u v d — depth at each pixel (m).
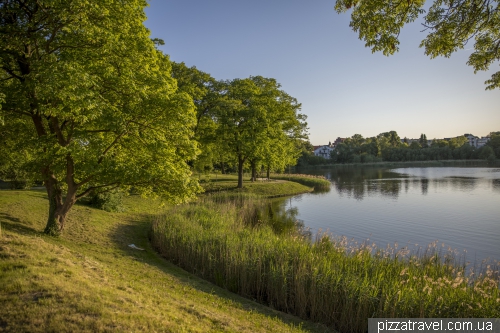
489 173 64.50
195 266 11.92
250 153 33.81
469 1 6.97
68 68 10.05
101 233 14.88
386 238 18.62
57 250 9.17
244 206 25.84
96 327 5.06
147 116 12.66
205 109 33.34
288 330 7.50
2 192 20.09
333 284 9.20
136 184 13.58
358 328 8.25
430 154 124.06
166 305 6.94
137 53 13.56
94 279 7.50
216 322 6.65
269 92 37.44
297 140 48.56
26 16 11.66
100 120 11.75
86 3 10.51
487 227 20.69
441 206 28.48
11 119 12.80
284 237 15.05
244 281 10.20
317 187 47.06
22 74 11.88
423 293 8.52
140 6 14.29
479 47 8.03
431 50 7.88
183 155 15.66
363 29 7.91
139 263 11.34
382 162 123.69
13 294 5.82
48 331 4.84
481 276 10.73
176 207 22.09
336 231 20.39
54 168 12.03
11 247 8.13
